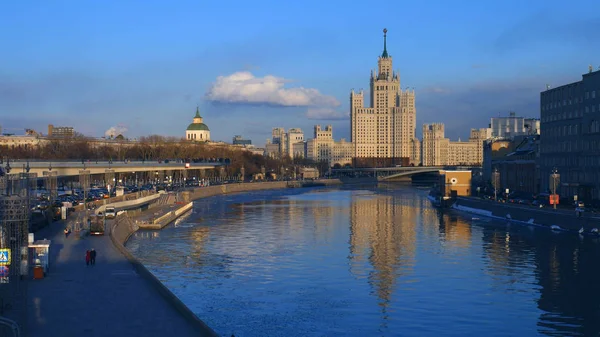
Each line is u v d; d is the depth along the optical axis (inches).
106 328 3038.9
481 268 5344.5
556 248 6289.4
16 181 4379.9
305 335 3612.2
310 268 5374.0
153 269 5334.6
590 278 4940.9
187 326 3085.6
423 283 4810.5
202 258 5841.5
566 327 3762.3
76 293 3695.9
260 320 3880.4
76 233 6018.7
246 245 6624.0
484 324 3814.0
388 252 6166.3
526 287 4675.2
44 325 3073.3
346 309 4116.6
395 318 3927.2
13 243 3986.2
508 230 7780.5
